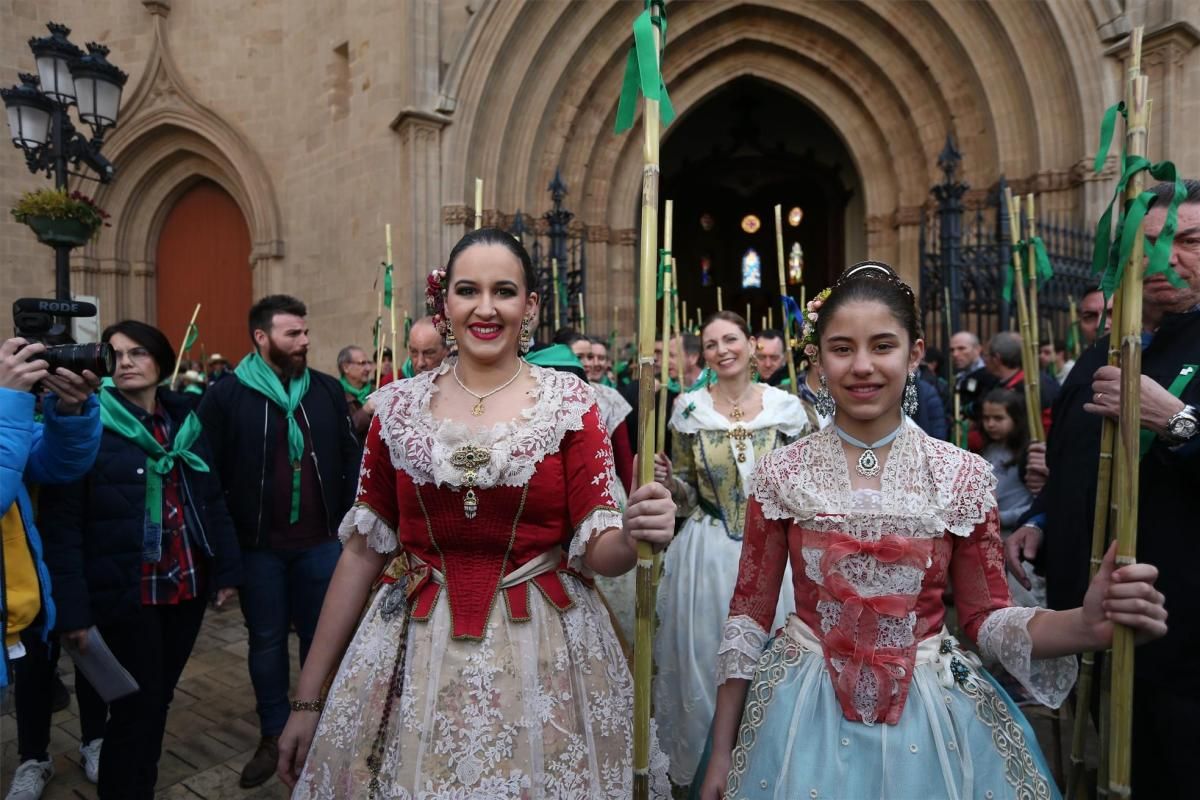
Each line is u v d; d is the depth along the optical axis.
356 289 11.50
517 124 11.30
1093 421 2.18
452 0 10.81
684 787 2.68
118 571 2.54
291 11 12.78
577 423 1.66
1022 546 2.53
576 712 1.59
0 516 1.87
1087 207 9.27
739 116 16.44
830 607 1.53
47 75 5.34
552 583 1.66
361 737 1.59
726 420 3.02
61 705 3.91
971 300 8.62
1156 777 1.95
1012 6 9.88
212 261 14.27
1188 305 2.03
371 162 11.16
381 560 1.88
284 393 3.34
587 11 11.35
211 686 4.19
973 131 10.68
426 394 1.74
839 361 1.52
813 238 18.22
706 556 2.82
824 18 11.50
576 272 9.68
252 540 3.25
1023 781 1.46
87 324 5.81
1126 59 9.13
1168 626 1.88
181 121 13.39
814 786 1.43
